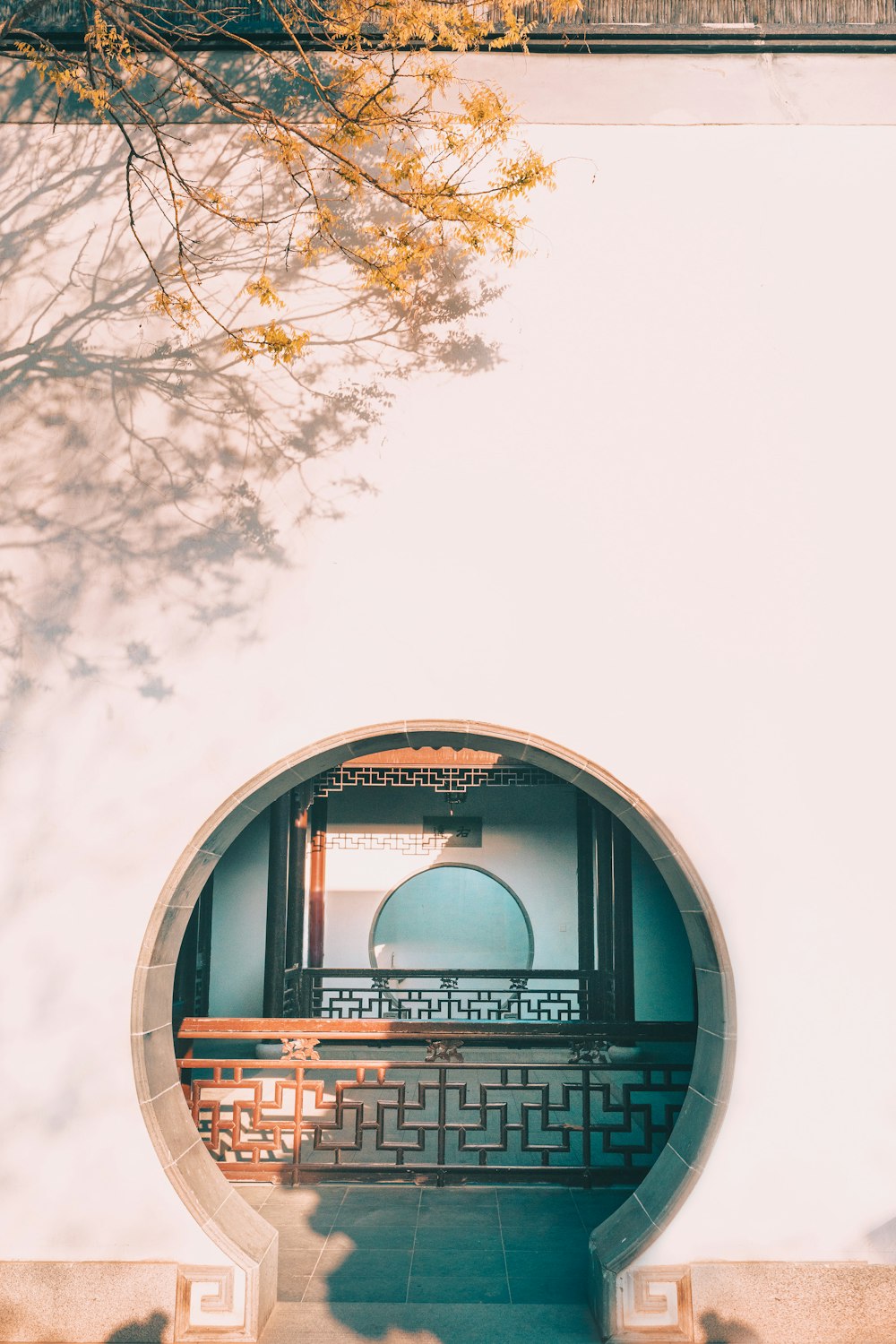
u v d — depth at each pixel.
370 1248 4.27
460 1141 5.05
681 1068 5.00
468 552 3.79
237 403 3.88
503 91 3.92
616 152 3.99
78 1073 3.54
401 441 3.85
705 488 3.82
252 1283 3.45
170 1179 3.49
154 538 3.82
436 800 10.97
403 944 11.15
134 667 3.75
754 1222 3.48
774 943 3.60
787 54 4.04
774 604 3.77
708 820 3.66
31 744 3.71
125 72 3.94
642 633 3.75
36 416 3.89
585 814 9.97
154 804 3.67
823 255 3.94
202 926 8.82
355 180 3.67
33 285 3.95
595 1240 3.76
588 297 3.92
